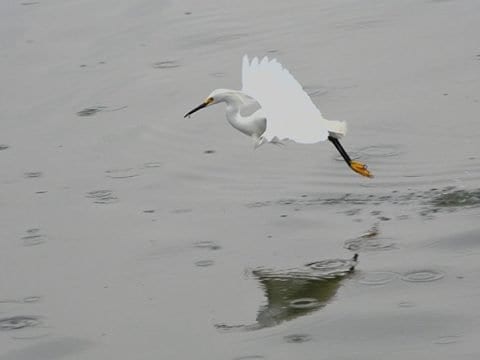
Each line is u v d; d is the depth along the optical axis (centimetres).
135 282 1148
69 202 1346
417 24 1822
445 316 1032
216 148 1472
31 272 1186
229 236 1230
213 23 1894
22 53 1816
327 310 1062
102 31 1886
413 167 1364
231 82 1656
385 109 1524
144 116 1576
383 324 1029
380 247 1175
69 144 1507
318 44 1775
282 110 1152
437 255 1146
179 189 1362
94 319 1082
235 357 994
